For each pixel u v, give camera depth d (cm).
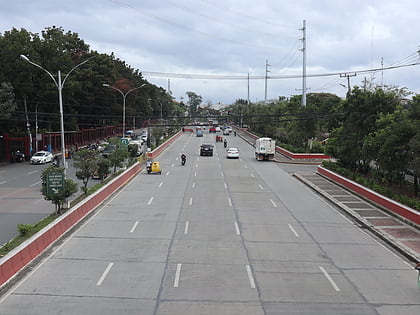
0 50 5378
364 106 3497
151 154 5744
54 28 7294
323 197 3119
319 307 1165
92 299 1202
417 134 2411
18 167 5009
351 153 3634
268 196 3109
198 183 3706
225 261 1577
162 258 1605
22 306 1150
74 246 1761
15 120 5753
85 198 2494
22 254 1480
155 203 2770
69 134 7662
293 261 1598
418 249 1777
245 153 6775
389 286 1353
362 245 1877
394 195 2628
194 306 1158
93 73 7169
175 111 16538
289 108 6712
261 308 1148
